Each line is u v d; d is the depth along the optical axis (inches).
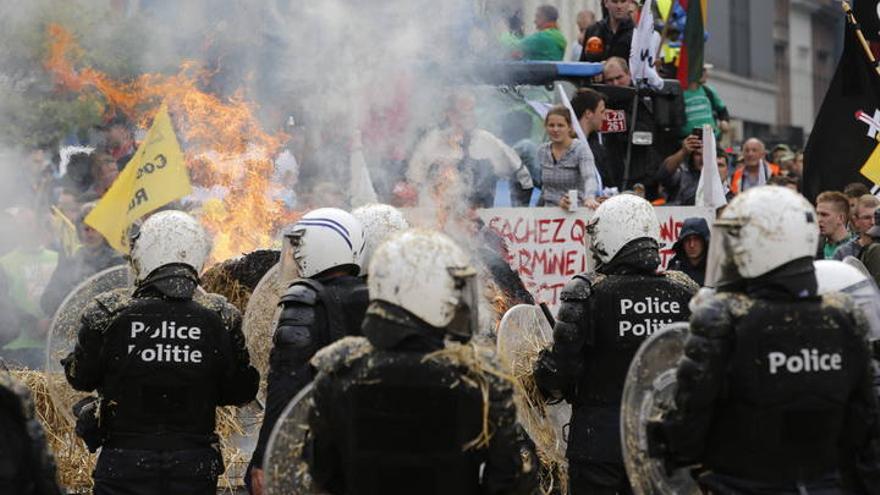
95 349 405.1
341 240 407.8
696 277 613.0
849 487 332.8
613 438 435.8
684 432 320.8
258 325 479.5
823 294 326.0
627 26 826.8
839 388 318.0
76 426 420.8
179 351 403.2
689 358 318.0
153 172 540.4
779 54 2277.3
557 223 652.1
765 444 317.1
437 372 295.3
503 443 297.9
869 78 757.3
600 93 746.2
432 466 295.6
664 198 771.4
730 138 1728.6
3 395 313.7
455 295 299.0
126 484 399.9
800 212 320.2
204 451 408.2
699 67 840.3
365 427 297.0
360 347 302.4
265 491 316.5
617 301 437.1
